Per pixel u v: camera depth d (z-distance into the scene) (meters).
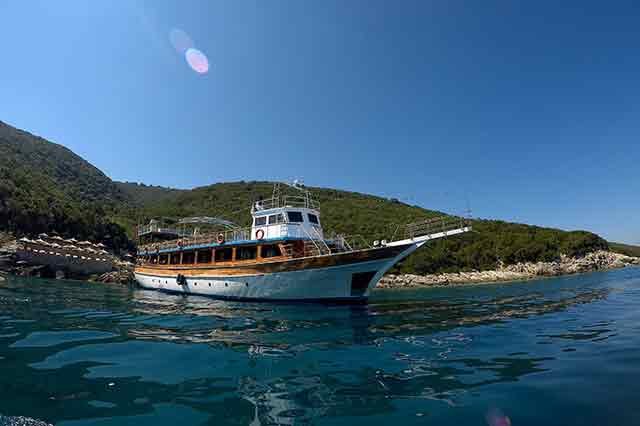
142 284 31.83
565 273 68.25
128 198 147.38
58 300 19.00
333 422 4.96
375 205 96.81
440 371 7.17
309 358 8.25
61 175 121.44
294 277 18.25
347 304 17.95
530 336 10.41
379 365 7.66
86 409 5.32
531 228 87.12
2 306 15.61
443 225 17.22
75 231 56.12
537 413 5.13
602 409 5.20
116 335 10.40
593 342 9.38
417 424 4.87
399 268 60.06
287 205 22.14
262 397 5.88
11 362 7.52
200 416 5.15
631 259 82.50
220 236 22.94
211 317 14.30
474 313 15.91
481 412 5.21
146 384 6.42
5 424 4.76
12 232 48.94
